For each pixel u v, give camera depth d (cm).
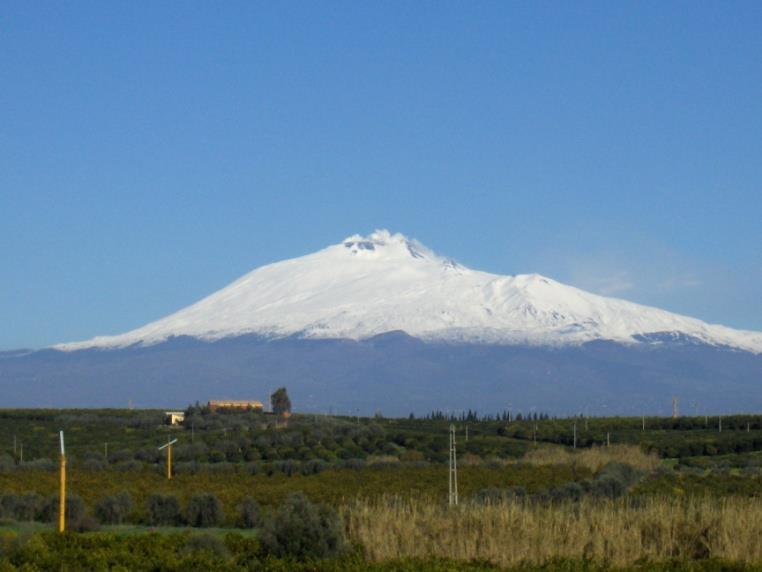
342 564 7419
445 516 8356
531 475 16225
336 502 12431
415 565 7262
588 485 12862
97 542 8181
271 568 7262
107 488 14450
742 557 7981
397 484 15100
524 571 7231
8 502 11269
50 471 16762
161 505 11581
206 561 7394
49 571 7269
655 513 8675
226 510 12238
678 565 7700
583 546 7912
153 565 7381
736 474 16925
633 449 19612
